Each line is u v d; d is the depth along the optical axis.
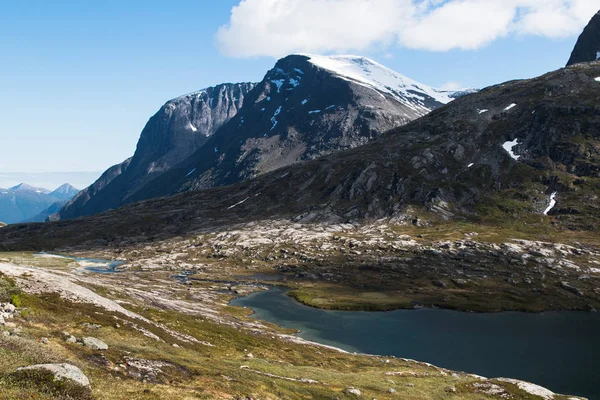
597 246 199.75
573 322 124.19
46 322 43.06
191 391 32.50
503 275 176.38
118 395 27.27
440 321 124.38
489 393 52.19
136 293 103.00
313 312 134.50
